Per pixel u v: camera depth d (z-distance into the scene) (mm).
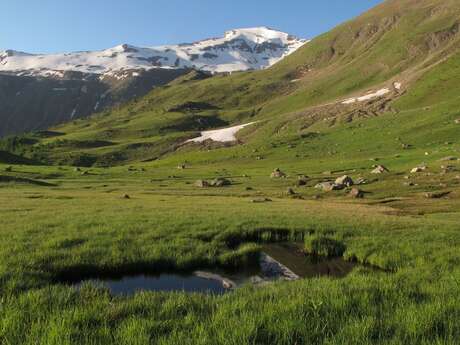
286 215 31766
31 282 12125
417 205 49469
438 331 7086
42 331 7277
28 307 8992
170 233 22203
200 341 6703
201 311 8727
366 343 6578
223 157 164500
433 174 76188
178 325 7699
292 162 136875
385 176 80938
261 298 9664
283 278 16219
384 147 129375
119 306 9047
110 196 52812
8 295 10148
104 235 20719
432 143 121688
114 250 17406
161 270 16641
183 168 141625
